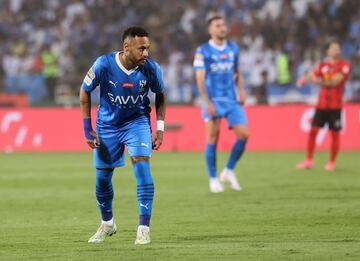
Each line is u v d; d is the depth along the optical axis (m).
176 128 74.81
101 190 25.45
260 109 74.75
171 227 28.95
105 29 104.31
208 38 99.56
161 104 25.83
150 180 24.77
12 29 107.12
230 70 42.41
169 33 101.31
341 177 48.53
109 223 25.78
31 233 27.95
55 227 29.52
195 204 36.22
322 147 73.00
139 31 24.19
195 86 92.88
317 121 54.12
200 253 22.97
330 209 33.62
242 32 97.31
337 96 53.84
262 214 32.38
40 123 78.25
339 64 53.66
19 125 78.62
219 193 40.78
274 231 27.67
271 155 67.62
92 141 25.06
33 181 48.16
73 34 104.38
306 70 90.06
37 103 84.25
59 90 95.56
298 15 97.69
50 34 105.56
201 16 101.50
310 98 84.94
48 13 107.75
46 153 73.75
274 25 96.38
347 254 22.53
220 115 41.88
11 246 25.02
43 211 34.50
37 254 23.34
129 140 24.98
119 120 25.09
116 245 24.81
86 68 98.75
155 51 99.56
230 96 42.19
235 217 31.59
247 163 59.72
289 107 74.19
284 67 88.62
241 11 100.25
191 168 56.34
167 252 23.20
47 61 98.62
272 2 99.38
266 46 94.56
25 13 108.38
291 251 23.16
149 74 24.84
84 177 50.41
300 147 73.62
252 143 74.56
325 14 95.88
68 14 106.69
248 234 27.03
